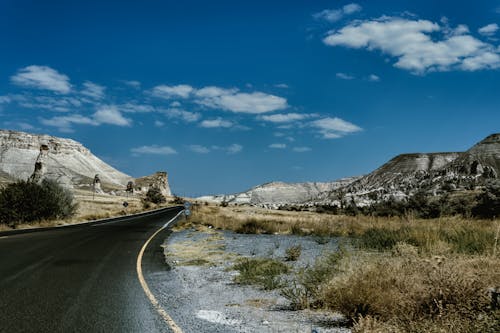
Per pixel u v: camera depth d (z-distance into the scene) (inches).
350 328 233.5
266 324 249.3
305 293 309.1
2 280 375.2
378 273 283.9
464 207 1131.3
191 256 595.8
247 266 448.5
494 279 267.3
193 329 239.3
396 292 252.7
